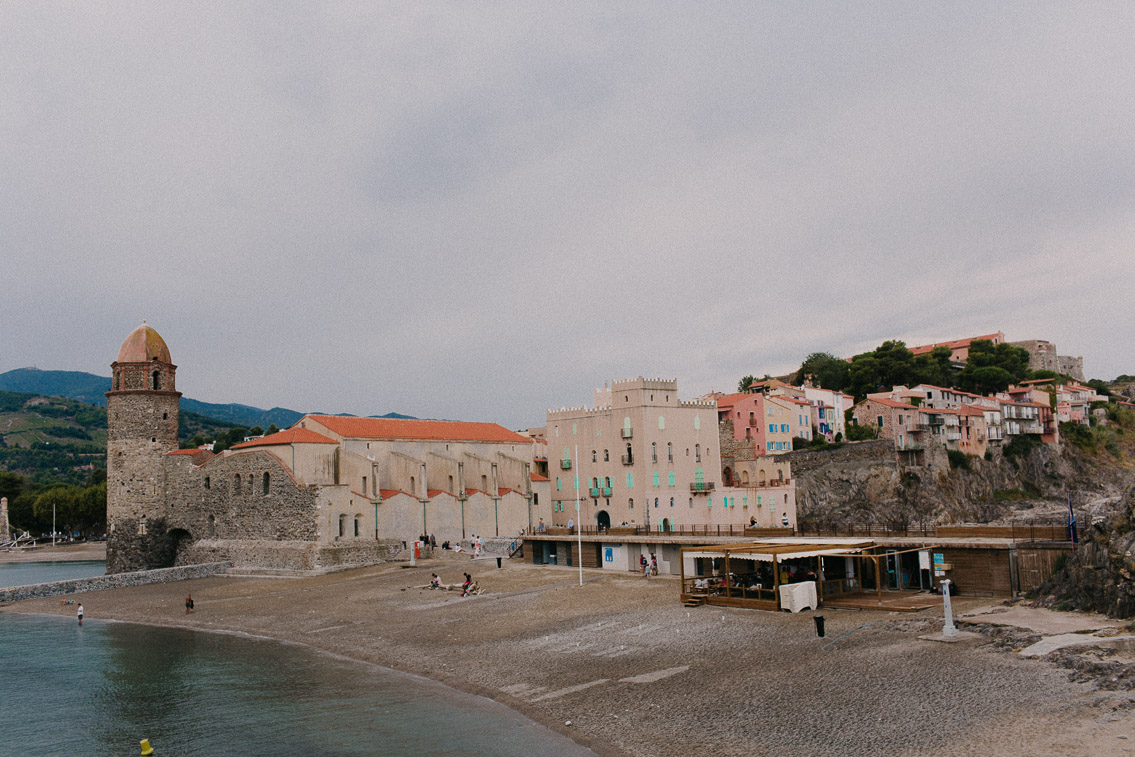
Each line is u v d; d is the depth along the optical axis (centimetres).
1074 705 2877
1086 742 2561
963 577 5184
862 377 19238
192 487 9762
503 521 10569
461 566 8281
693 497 11194
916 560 5647
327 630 5728
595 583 6781
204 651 5316
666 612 5366
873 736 2867
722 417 15525
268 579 8219
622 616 5359
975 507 15412
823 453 14912
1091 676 3116
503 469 11075
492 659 4588
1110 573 4038
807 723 3075
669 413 11044
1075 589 4334
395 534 9244
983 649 3706
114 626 6438
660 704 3500
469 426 11600
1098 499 16975
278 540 8719
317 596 7050
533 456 12162
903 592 5469
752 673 3797
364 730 3459
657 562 7206
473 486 10612
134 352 10106
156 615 6750
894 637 4144
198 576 8694
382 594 6919
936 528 6072
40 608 7350
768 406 15225
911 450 15400
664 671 4003
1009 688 3144
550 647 4728
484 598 6450
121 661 5103
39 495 19212
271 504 8844
